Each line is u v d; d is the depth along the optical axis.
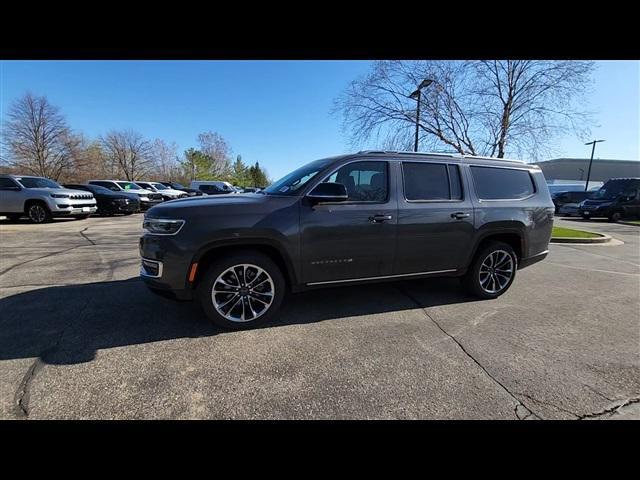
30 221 12.96
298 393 2.43
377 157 3.83
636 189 17.11
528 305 4.34
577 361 2.93
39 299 4.18
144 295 4.36
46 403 2.25
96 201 14.71
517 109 11.70
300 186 3.62
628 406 2.34
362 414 2.23
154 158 56.53
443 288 4.97
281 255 3.44
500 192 4.45
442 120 12.08
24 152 38.19
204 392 2.41
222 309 3.38
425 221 3.94
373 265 3.81
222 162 68.00
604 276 5.89
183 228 3.17
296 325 3.59
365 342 3.22
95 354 2.89
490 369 2.78
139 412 2.20
